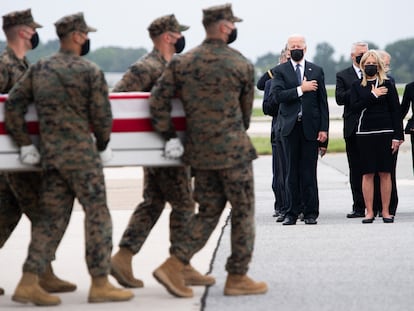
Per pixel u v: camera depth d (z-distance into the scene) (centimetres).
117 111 1105
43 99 1068
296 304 1064
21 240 1631
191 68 1085
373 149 1783
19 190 1149
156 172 1161
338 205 2128
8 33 1154
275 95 1769
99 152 1094
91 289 1089
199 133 1086
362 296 1105
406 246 1488
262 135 5325
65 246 1555
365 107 1783
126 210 2052
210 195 1102
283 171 1855
